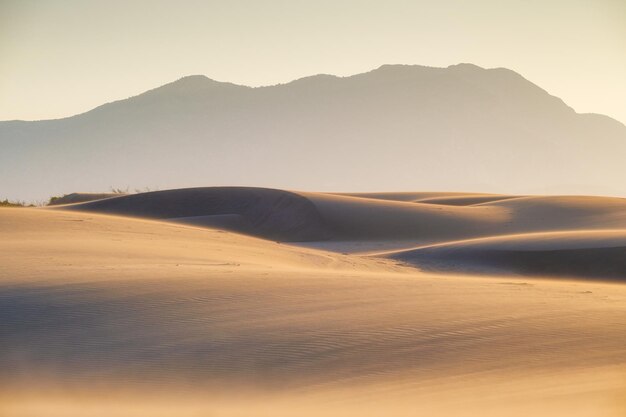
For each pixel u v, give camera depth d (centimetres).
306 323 3541
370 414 2288
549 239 8581
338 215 12344
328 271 5591
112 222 8825
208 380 2861
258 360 3061
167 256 5925
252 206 13288
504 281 5547
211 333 3381
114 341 3291
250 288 4234
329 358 3075
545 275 7712
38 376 2925
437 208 13012
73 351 3186
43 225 7850
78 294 3941
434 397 2542
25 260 5078
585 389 2567
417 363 3006
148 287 4128
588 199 13762
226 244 8000
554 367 2930
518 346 3216
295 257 7769
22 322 3516
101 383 2842
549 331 3447
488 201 15700
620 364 2958
